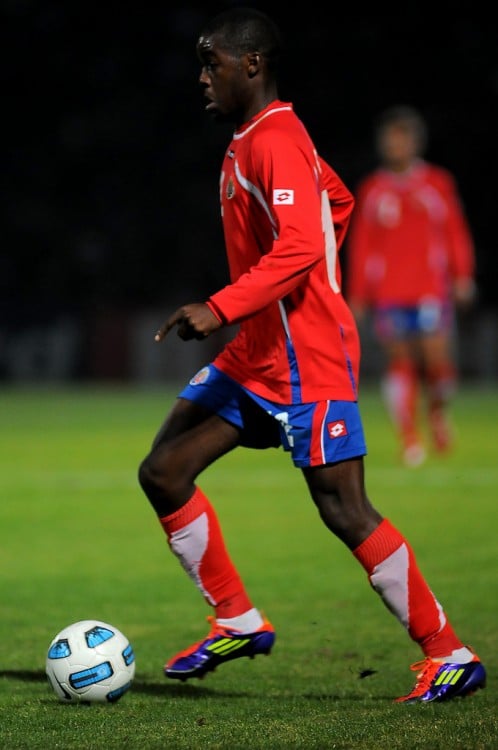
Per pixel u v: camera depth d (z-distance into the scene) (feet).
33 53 314.55
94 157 310.04
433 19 313.94
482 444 147.33
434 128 306.55
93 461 133.59
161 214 306.35
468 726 38.75
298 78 315.58
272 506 102.94
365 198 134.00
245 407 47.57
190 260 301.84
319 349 45.62
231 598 48.73
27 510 100.94
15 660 54.03
